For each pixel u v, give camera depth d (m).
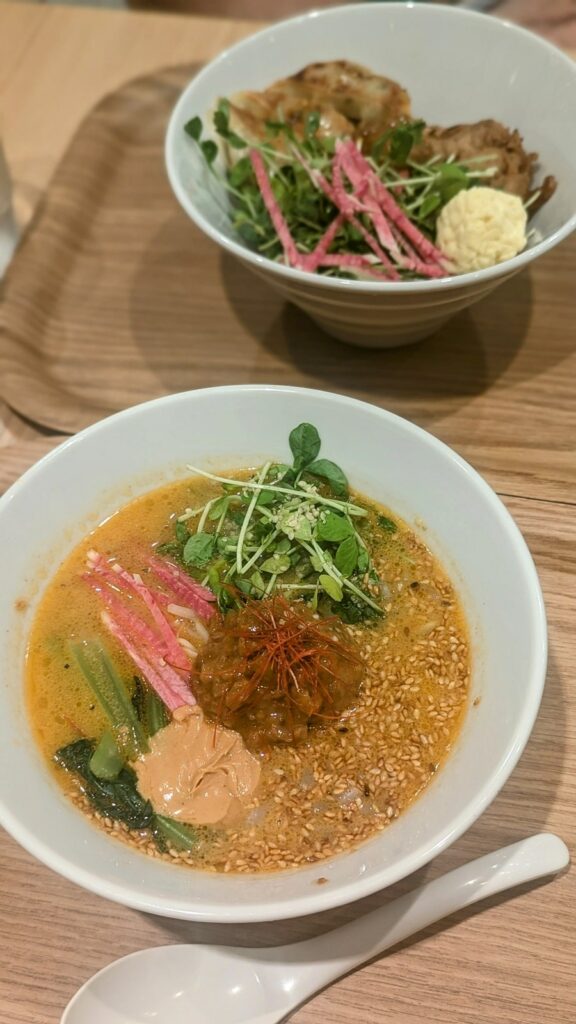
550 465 0.41
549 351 0.46
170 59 0.60
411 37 0.49
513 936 0.30
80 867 0.27
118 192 0.55
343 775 0.32
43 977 0.30
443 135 0.49
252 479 0.39
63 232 0.52
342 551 0.35
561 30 0.70
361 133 0.49
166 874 0.29
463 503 0.34
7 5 0.65
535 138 0.47
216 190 0.47
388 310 0.39
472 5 0.74
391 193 0.48
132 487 0.39
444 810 0.28
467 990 0.29
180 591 0.37
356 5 0.48
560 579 0.38
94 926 0.31
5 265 0.52
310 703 0.32
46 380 0.46
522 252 0.42
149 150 0.56
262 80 0.50
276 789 0.32
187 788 0.32
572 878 0.31
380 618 0.36
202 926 0.31
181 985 0.30
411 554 0.37
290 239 0.45
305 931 0.31
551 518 0.39
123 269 0.51
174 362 0.47
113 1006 0.29
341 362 0.46
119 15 0.64
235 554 0.37
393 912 0.30
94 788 0.32
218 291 0.50
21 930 0.31
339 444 0.38
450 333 0.47
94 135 0.56
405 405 0.44
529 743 0.34
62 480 0.36
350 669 0.34
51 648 0.36
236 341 0.48
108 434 0.37
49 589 0.37
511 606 0.31
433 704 0.33
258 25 0.62
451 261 0.43
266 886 0.29
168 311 0.49
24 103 0.59
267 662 0.32
